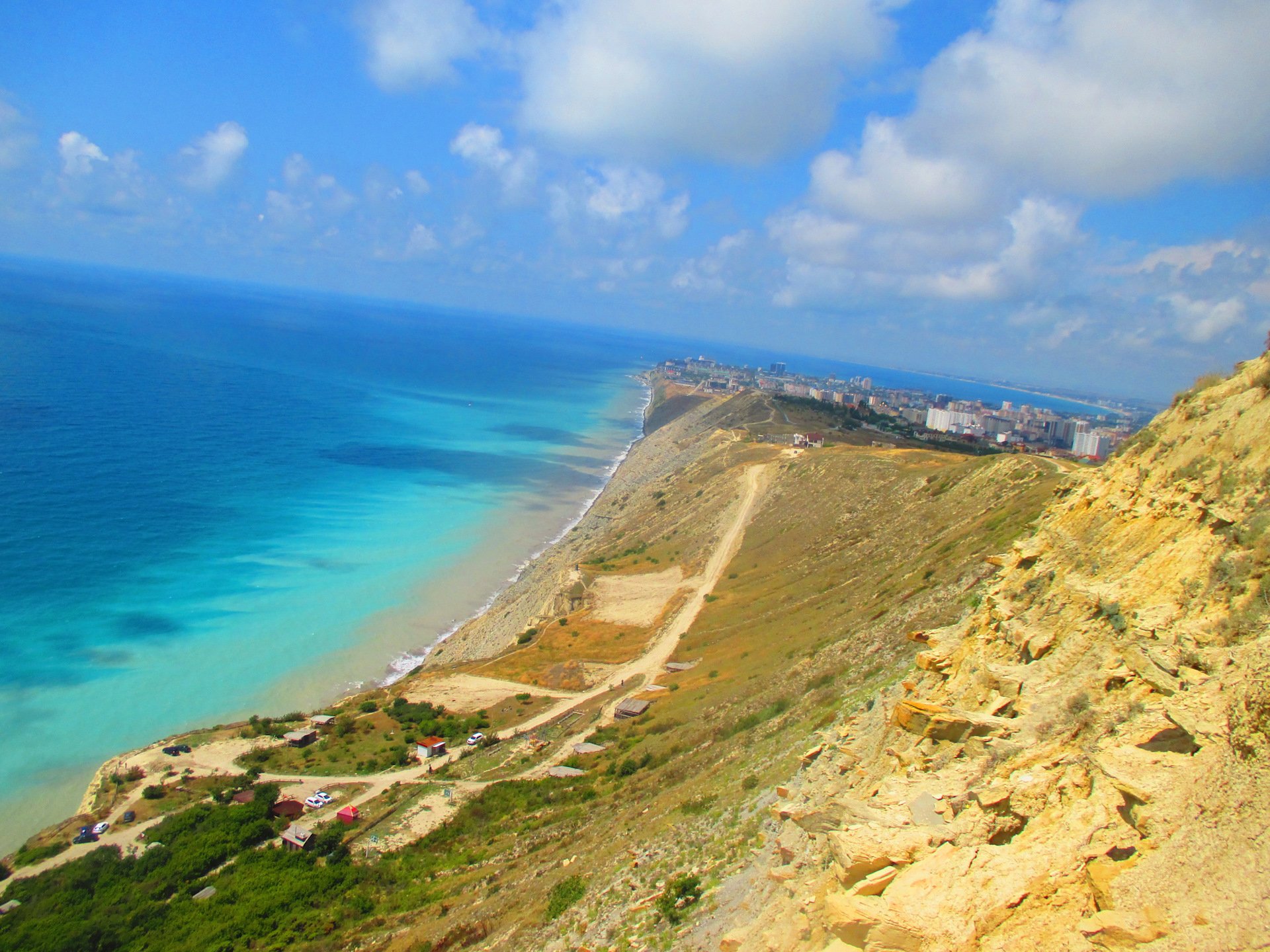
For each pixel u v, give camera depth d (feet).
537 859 109.50
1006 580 68.44
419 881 119.44
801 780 69.36
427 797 148.36
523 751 166.91
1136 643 42.70
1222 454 55.88
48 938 107.96
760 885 58.23
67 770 167.32
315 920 109.70
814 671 131.54
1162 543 54.34
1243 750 29.45
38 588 252.01
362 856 128.88
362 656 241.35
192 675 215.72
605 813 117.60
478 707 201.26
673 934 61.72
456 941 88.38
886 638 123.13
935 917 31.35
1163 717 34.35
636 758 142.10
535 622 261.44
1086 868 30.04
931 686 63.21
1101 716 38.88
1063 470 186.70
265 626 252.42
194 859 128.88
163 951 104.58
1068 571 60.70
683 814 90.53
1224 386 63.16
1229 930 24.36
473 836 132.87
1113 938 26.55
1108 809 32.19
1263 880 25.00
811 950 36.83
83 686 201.36
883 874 35.12
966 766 42.88
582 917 76.38
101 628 233.76
